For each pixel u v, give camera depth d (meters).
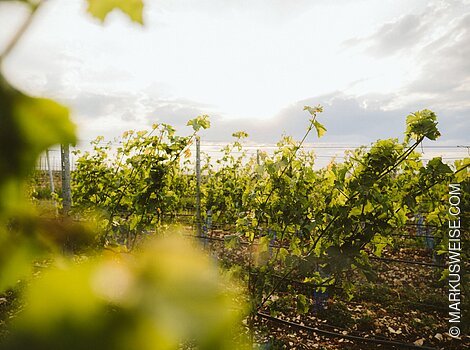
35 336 0.20
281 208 4.48
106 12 0.32
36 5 0.21
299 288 6.62
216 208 9.87
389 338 5.73
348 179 4.23
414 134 3.90
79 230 0.24
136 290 0.22
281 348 5.06
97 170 7.13
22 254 0.23
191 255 0.24
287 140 4.59
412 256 9.59
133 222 5.31
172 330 0.21
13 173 0.21
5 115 0.20
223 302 0.23
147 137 5.70
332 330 5.89
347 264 4.02
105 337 0.20
